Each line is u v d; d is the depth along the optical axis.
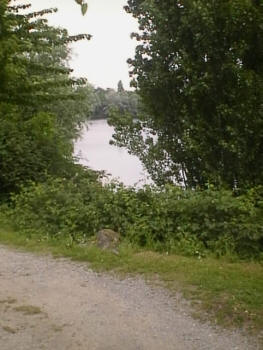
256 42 11.17
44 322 5.16
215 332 4.93
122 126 13.82
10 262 7.41
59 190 10.22
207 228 8.17
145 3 12.11
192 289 6.04
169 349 4.59
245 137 10.84
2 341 4.70
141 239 8.32
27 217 9.62
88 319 5.25
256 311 5.30
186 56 11.43
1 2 13.88
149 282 6.39
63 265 7.23
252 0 11.12
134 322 5.18
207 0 10.99
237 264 7.11
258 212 8.34
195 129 11.48
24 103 14.91
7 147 12.45
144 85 12.52
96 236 8.38
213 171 11.33
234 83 11.06
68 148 14.66
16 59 15.23
